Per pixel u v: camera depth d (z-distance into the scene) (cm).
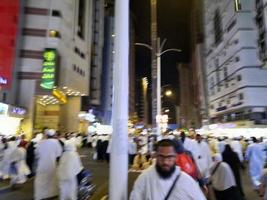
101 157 2119
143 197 310
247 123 5500
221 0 7194
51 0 4622
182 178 304
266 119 5400
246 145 1964
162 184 302
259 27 5238
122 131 431
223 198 661
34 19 4519
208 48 8719
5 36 4059
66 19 4947
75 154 820
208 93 8750
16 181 1043
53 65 4438
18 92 4256
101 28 8119
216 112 7731
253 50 5772
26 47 4406
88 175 867
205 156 984
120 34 455
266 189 473
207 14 8962
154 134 2159
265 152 1040
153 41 2620
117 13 462
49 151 877
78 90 5466
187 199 295
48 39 4512
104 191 995
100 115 8931
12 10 4172
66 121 5938
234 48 6206
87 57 6097
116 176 420
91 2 6569
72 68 5184
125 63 450
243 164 1856
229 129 5634
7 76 3978
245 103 5688
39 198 848
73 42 5306
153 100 2598
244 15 5947
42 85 4359
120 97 441
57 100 5341
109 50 9425
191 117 15600
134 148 1855
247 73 5706
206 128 8688
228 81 6694
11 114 3441
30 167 1222
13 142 1232
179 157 480
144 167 1499
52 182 871
